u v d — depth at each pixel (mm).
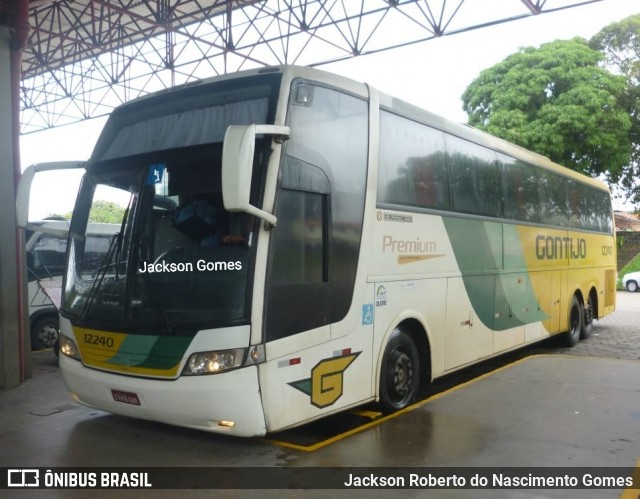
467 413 5992
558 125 20344
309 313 4711
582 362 8820
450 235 6859
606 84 20531
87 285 5000
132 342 4531
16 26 7273
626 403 6414
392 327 5750
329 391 4914
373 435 5285
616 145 20547
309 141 4789
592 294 12508
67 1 16969
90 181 5328
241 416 4223
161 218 4660
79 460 4703
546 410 6125
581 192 11844
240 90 4793
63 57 19172
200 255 4422
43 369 8258
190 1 15875
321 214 4883
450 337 6840
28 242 9711
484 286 7664
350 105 5305
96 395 4828
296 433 5449
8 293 7172
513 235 8562
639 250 32000
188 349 4277
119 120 5453
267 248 4348
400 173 5984
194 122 4898
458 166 7152
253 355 4223
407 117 6195
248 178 3912
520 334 8781
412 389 6250
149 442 5102
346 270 5105
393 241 5785
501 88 21906
